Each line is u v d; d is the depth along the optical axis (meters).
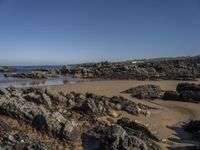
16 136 16.00
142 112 26.55
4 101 19.58
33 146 15.08
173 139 19.94
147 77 69.56
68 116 22.34
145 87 43.66
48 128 17.59
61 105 25.80
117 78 72.56
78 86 52.00
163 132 21.62
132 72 76.31
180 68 80.75
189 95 36.16
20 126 18.05
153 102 35.44
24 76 81.25
